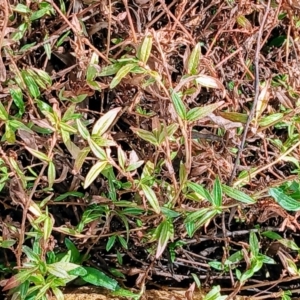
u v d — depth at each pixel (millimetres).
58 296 561
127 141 650
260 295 705
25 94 632
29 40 686
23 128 567
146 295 672
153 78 548
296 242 745
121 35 661
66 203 635
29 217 574
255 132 575
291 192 596
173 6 708
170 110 561
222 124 565
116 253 702
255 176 635
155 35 544
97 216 618
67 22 595
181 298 660
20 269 574
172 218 613
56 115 555
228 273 721
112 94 661
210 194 573
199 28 674
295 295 719
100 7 646
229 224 678
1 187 586
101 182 660
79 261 653
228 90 651
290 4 625
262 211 656
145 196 571
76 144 626
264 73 668
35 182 585
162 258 707
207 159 609
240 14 643
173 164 633
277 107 660
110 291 691
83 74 606
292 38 680
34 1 631
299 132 604
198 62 551
